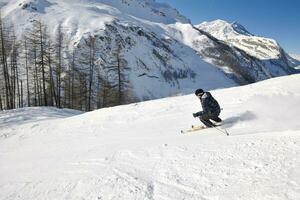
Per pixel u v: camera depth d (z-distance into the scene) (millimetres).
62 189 6891
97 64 77438
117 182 6508
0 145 15758
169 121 12836
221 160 6449
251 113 9945
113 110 18000
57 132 16109
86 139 12984
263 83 16438
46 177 8094
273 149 6367
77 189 6660
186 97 17453
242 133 8125
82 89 42062
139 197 5660
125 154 8445
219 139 7949
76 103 42562
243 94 14500
